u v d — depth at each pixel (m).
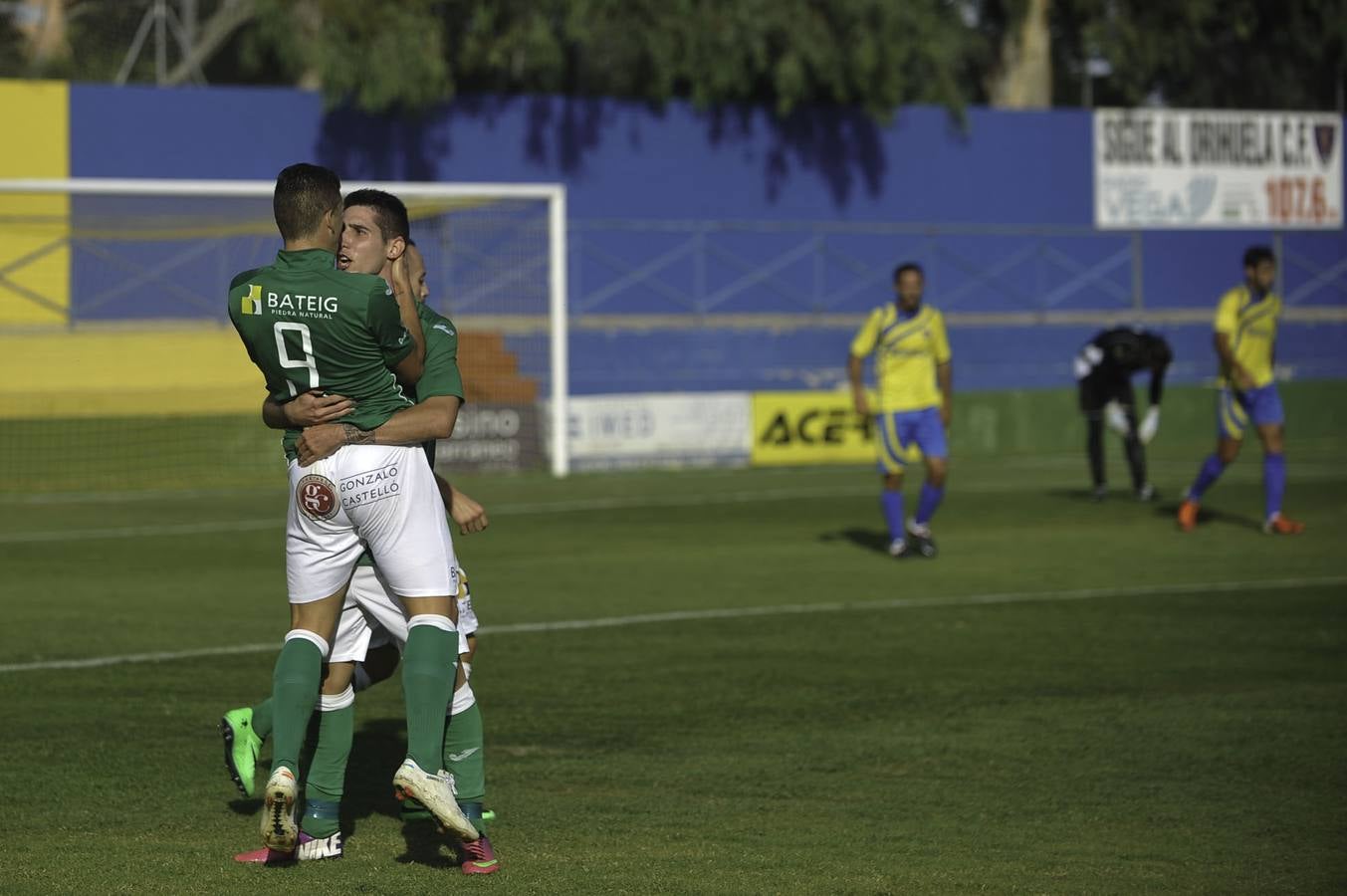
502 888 12.35
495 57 78.38
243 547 36.34
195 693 20.08
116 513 44.12
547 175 83.50
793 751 17.19
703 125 85.88
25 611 26.73
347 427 12.59
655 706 19.48
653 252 83.88
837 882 12.59
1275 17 101.62
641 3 80.62
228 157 78.00
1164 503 45.62
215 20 84.44
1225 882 12.70
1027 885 12.56
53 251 70.25
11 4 84.06
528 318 75.12
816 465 62.41
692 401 60.91
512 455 57.62
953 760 16.80
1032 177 91.12
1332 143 95.56
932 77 87.62
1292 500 45.78
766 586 29.88
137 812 14.59
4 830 13.95
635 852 13.40
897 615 26.45
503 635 24.56
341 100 77.88
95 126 75.69
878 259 87.44
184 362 65.62
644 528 40.06
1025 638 24.28
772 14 82.00
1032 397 67.25
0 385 63.41
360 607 13.23
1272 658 22.59
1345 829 14.24
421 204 67.06
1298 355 86.94
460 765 12.99
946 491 49.81
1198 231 93.38
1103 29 93.31
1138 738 17.77
